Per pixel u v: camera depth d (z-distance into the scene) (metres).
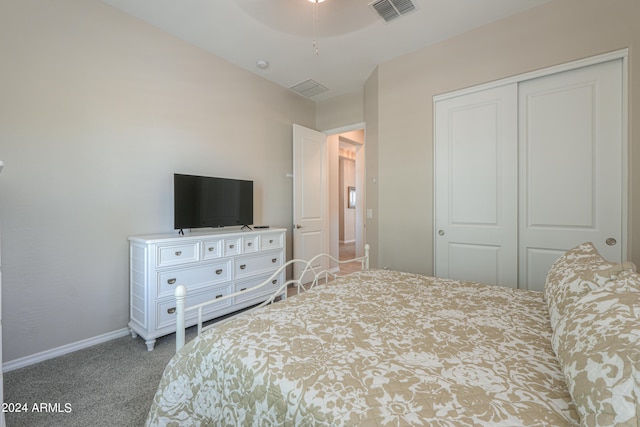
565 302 0.97
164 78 2.52
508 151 2.36
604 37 1.96
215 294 2.44
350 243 8.72
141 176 2.38
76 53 2.03
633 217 1.89
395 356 0.87
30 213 1.85
